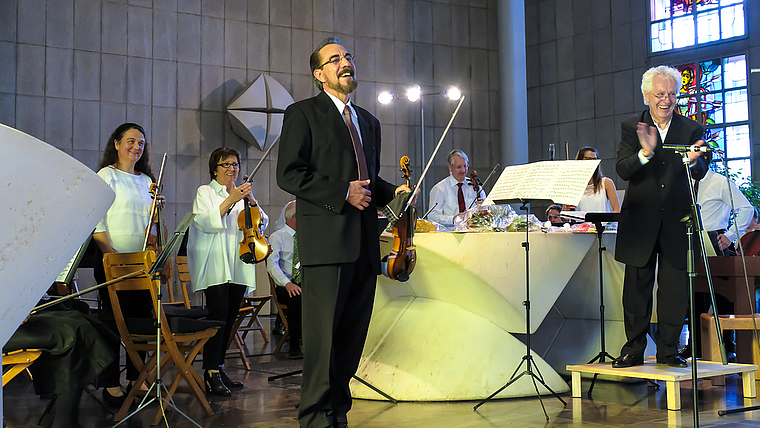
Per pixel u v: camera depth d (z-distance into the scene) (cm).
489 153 1245
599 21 1224
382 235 363
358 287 266
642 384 388
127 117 1000
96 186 95
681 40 1151
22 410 342
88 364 263
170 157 1021
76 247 99
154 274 298
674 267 336
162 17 1028
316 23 1132
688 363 341
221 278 382
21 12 948
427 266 378
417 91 1026
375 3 1180
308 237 251
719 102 1115
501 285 358
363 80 1164
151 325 316
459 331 368
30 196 83
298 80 1114
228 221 396
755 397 339
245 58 1078
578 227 421
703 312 453
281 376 428
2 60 934
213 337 378
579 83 1241
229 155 410
